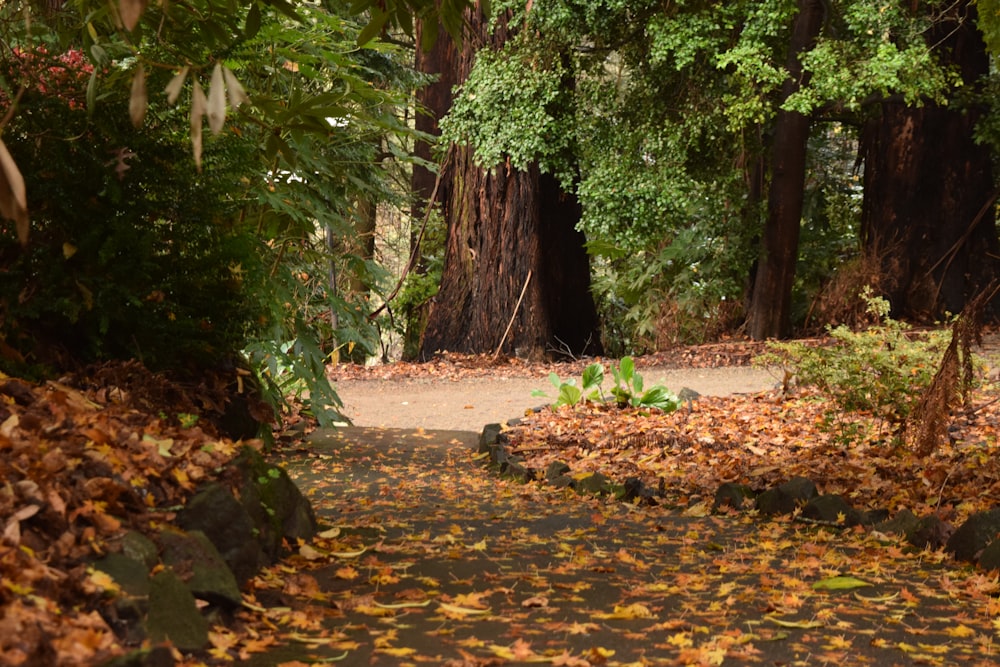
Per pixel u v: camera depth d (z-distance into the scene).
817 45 17.16
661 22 17.59
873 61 16.17
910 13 17.42
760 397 11.93
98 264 6.25
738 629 3.92
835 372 8.95
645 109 18.97
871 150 21.19
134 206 6.30
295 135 4.90
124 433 4.23
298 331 9.93
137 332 6.51
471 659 3.37
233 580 3.70
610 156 18.88
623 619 4.06
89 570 3.17
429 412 13.26
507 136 18.86
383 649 3.47
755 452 8.82
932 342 9.07
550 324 20.14
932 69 16.86
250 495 4.39
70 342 6.39
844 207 23.86
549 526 6.25
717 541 5.85
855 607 4.38
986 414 9.46
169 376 6.75
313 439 10.34
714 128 18.55
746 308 20.88
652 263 22.09
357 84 8.69
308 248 10.45
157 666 2.80
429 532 5.74
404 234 27.94
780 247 19.02
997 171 21.16
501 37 19.59
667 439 9.52
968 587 4.72
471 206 20.42
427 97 24.45
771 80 16.83
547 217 20.28
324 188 10.29
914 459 7.86
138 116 3.42
